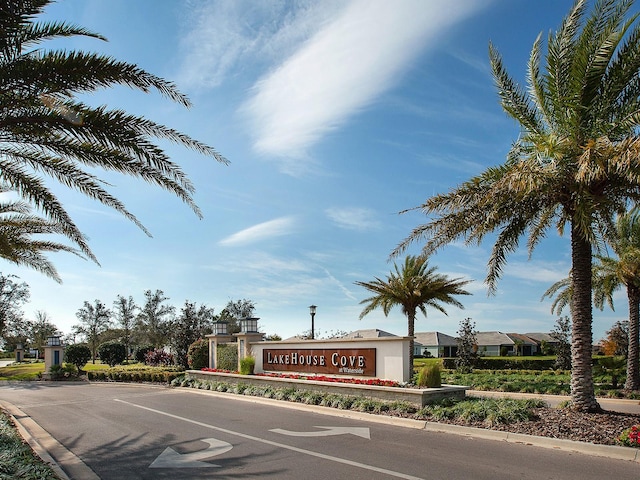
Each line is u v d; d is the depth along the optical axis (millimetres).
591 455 8594
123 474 7828
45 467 7602
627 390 19797
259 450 9234
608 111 11320
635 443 8609
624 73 10906
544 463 8070
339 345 17609
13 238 14086
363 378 16547
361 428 11492
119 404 16844
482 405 11852
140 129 9172
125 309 47750
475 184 11906
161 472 7887
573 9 11156
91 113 8617
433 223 12922
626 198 11734
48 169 10094
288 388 17359
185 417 13500
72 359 34625
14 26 7074
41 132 8727
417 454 8789
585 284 11641
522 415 10914
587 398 11289
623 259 19797
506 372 31438
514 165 11539
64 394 21266
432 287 26266
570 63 11258
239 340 22359
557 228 13266
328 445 9617
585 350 11469
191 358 25500
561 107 11297
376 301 27906
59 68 8008
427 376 14023
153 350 38406
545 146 10766
